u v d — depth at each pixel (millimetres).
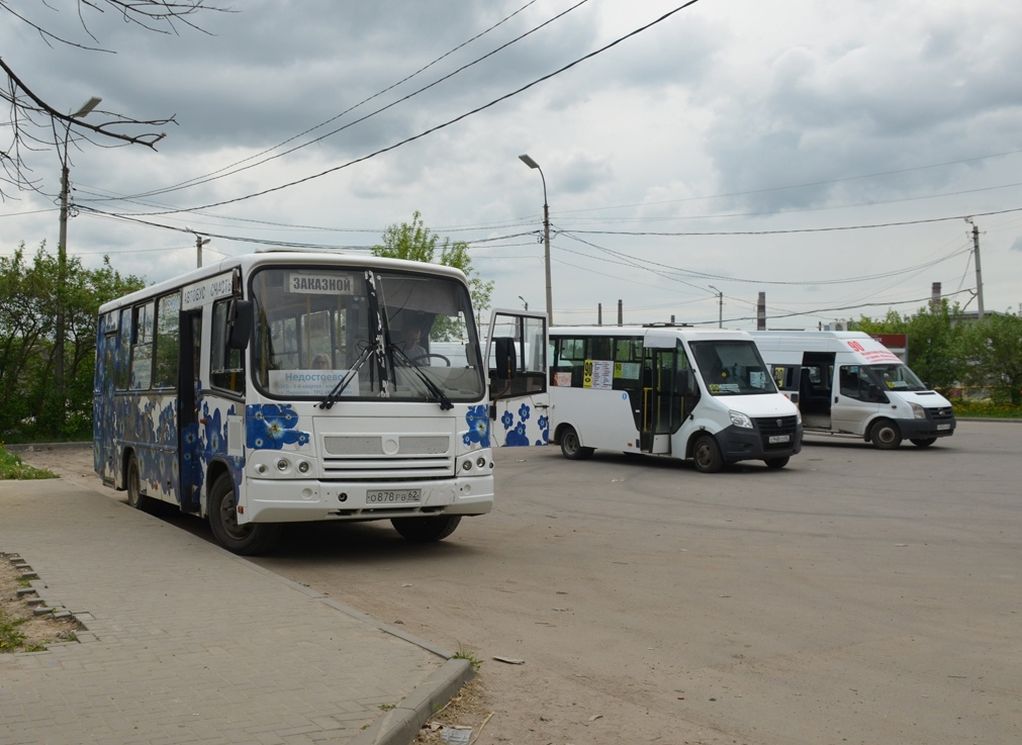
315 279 10914
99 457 17859
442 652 6777
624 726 5836
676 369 23656
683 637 7926
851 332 30250
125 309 16156
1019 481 19875
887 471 22203
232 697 5723
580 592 9625
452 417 11156
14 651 6668
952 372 49594
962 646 7699
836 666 7145
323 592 9484
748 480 20938
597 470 23516
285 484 10383
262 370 10555
